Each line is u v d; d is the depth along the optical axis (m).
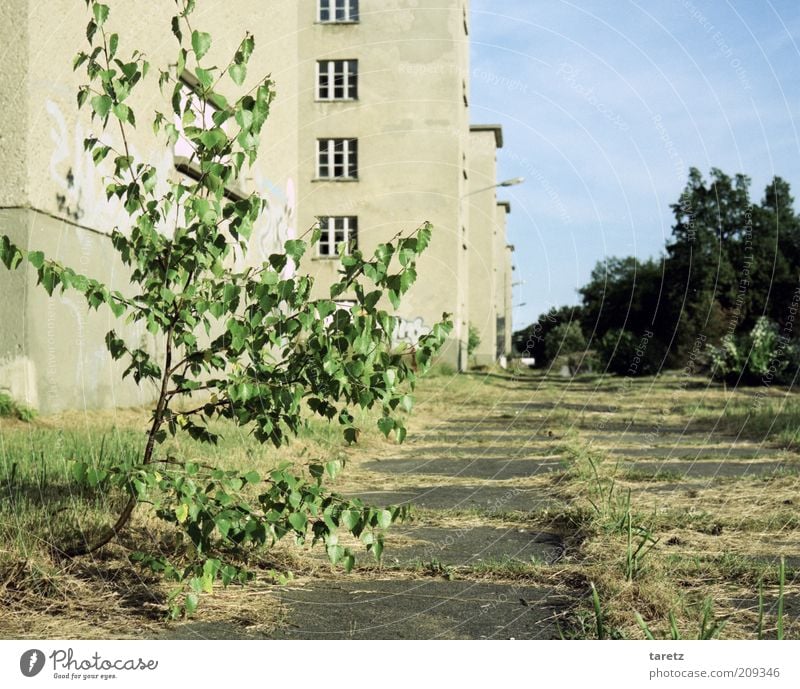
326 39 30.47
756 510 5.62
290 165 19.30
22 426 8.35
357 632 3.31
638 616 3.10
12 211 9.05
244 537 3.43
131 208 3.68
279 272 3.57
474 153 45.88
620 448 10.14
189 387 3.76
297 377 3.61
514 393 21.97
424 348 3.52
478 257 45.59
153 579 3.76
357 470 7.95
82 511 4.31
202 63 12.84
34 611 3.41
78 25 9.72
